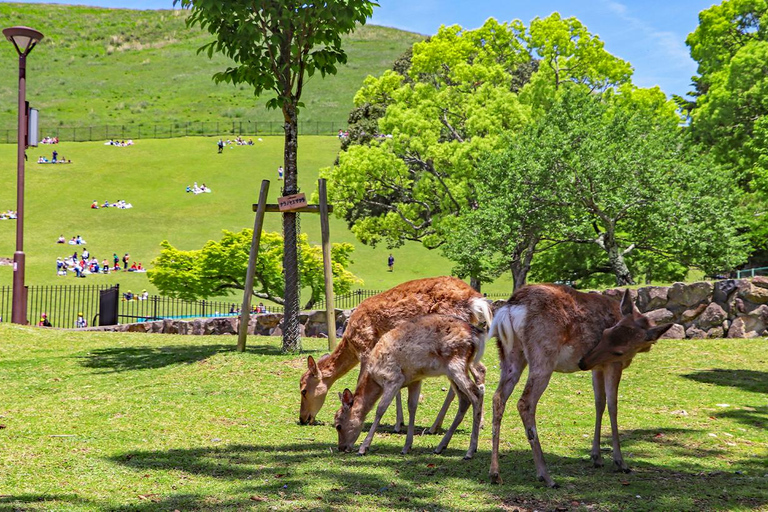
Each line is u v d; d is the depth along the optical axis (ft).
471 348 23.82
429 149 117.91
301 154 280.51
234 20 43.68
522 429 27.91
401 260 179.83
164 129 357.00
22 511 17.17
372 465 22.48
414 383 25.09
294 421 29.12
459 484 20.35
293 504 18.21
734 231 89.61
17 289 61.52
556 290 21.63
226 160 269.64
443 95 127.54
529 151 93.30
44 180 237.04
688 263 95.09
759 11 120.57
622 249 105.29
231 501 18.38
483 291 147.13
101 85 454.40
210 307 128.88
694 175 90.84
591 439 26.43
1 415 29.60
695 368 41.47
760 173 88.84
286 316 44.21
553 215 91.40
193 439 25.73
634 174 89.97
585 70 130.52
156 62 510.99
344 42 565.53
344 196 121.70
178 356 44.16
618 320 22.24
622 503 18.75
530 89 126.11
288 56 44.96
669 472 22.11
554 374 39.55
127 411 30.22
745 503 18.95
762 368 41.32
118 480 20.33
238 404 31.78
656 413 31.12
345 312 60.13
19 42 61.98
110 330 64.03
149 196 223.71
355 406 24.85
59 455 23.08
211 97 431.43
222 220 199.41
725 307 51.55
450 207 122.11
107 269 152.97
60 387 36.47
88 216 201.05
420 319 24.44
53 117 377.91
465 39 132.77
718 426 28.81
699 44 126.41
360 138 150.00
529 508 18.34
